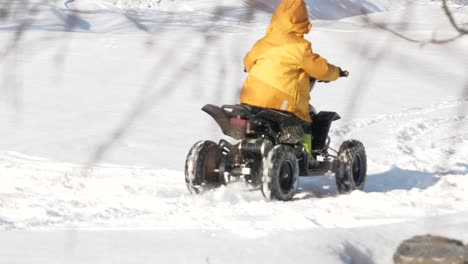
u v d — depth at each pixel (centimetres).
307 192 2127
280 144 1930
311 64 1891
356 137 3103
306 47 1898
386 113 3684
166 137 2917
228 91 1933
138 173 2295
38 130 2989
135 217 1648
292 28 1919
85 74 4319
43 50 4766
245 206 1748
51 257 1233
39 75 4191
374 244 1359
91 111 3419
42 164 2400
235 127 1877
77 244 1334
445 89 4341
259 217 1619
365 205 1797
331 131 3184
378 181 2348
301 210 1695
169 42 656
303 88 1930
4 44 576
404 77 4622
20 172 2273
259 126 1902
